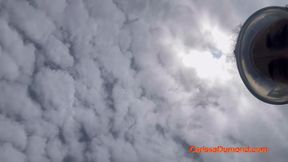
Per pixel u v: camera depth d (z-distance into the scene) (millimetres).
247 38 6133
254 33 5984
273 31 4887
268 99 5793
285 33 4527
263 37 5234
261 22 6012
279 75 4816
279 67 4758
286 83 4785
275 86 5348
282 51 4559
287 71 4613
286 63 4594
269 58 4930
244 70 6027
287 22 4590
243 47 6152
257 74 5613
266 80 5449
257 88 5777
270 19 5848
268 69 5082
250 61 5758
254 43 5680
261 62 5285
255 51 5523
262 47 5223
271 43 4879
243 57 6055
